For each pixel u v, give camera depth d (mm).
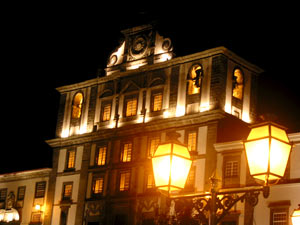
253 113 48281
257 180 10031
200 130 44656
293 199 36312
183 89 47281
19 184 60156
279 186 37281
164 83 48938
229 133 44281
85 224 51250
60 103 58094
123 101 52094
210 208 10742
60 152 56344
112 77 53469
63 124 56906
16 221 58250
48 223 54406
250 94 48469
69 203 53281
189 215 23547
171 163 11242
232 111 45844
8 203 59938
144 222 46312
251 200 10148
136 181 48344
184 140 45500
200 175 43125
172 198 11328
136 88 51250
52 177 56031
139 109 50344
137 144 49438
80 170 53656
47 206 55219
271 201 37438
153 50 51000
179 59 48156
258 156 9883
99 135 52719
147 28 52469
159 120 47656
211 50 45969
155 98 49500
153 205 46000
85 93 56094
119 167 50188
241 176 40156
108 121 52594
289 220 36094
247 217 38344
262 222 37469
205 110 44969
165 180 11227
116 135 51438
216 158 42531
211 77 45625
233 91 46844
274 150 9789
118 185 49781
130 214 47594
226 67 46000
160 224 31156
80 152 54469
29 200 58031
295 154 37156
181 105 46938
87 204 51750
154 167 11578
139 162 48656
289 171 37094
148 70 50594
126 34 54188
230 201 10625
